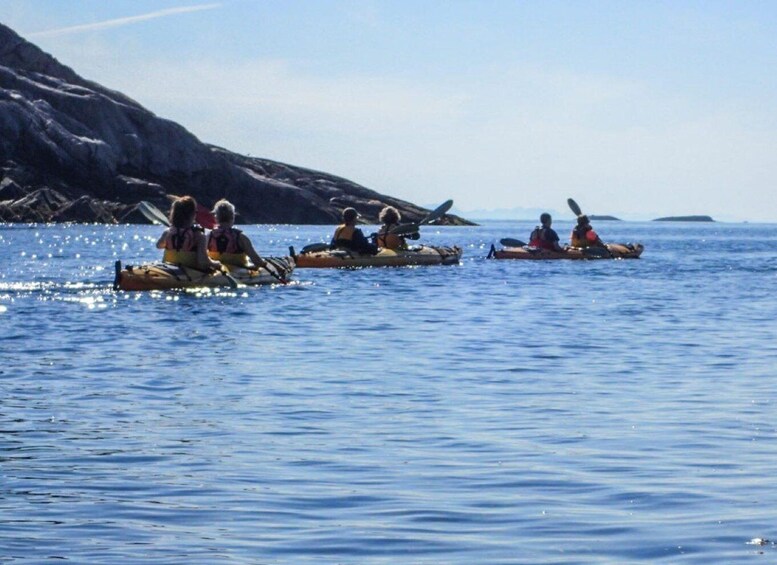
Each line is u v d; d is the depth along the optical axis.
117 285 22.03
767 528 6.38
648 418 9.78
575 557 5.89
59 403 10.34
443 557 5.89
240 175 105.19
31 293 21.31
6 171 91.38
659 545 6.07
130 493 7.16
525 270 31.94
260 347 14.51
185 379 11.81
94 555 5.88
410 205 121.94
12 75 99.31
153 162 100.94
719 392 11.19
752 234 118.62
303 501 6.99
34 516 6.61
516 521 6.55
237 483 7.43
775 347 14.89
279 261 25.77
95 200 89.81
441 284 25.86
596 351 14.39
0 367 12.52
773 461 8.12
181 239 22.73
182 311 18.80
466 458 8.20
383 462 8.05
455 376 12.18
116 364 12.84
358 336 15.80
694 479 7.57
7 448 8.45
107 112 99.94
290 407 10.24
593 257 39.12
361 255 31.84
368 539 6.20
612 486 7.38
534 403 10.52
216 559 5.84
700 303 21.86
